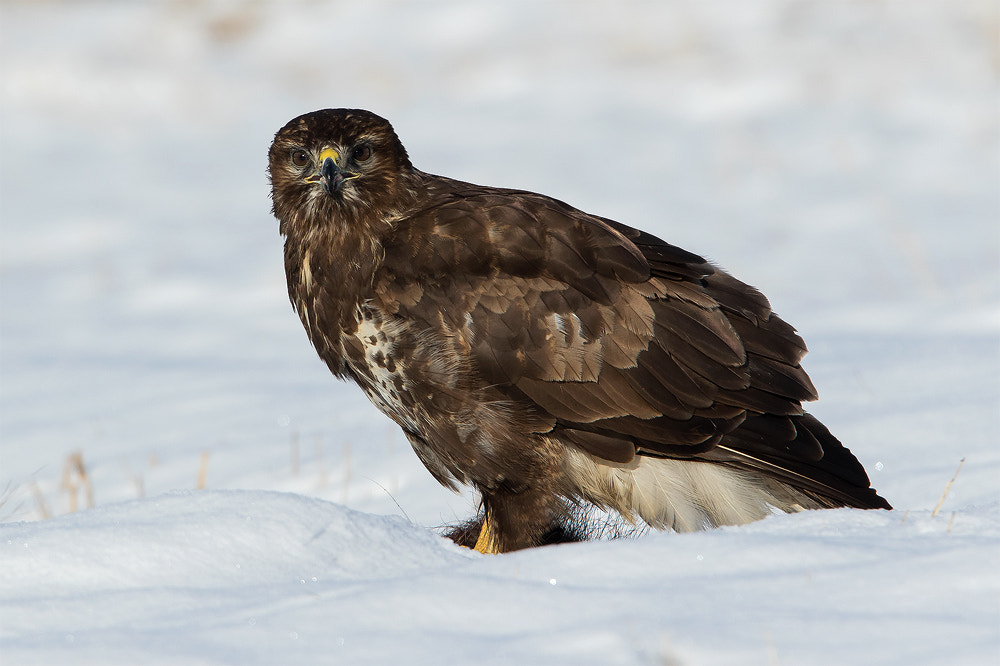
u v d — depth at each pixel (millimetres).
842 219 25625
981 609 4926
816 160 31266
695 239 24781
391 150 9375
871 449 10531
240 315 21516
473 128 37688
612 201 28375
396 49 46594
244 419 14609
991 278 18734
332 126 9320
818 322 17250
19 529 6711
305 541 6473
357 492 11125
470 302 8672
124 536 6398
